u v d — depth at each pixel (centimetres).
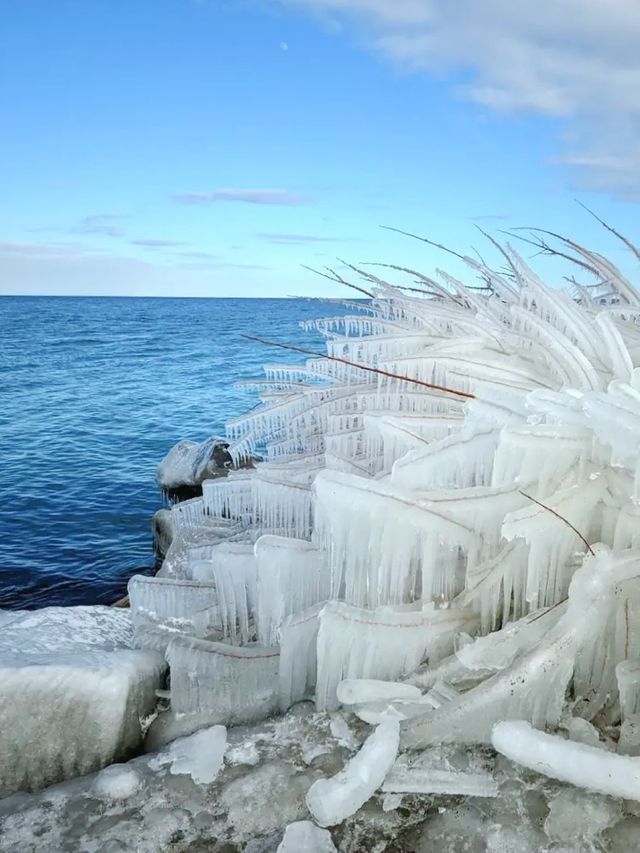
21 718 215
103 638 269
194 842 174
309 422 431
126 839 176
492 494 218
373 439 327
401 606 226
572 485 217
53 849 174
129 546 845
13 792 217
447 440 246
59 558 813
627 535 204
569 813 165
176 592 285
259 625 251
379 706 209
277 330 5028
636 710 185
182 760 203
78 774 219
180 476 786
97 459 1295
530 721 192
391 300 479
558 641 188
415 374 354
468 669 211
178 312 9300
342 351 444
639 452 191
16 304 13488
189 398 2003
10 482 1138
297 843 167
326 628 210
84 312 9400
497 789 177
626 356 268
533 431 209
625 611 196
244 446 457
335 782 178
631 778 161
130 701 224
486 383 303
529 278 346
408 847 165
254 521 367
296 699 235
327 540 235
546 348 315
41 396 2103
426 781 181
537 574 209
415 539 221
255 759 201
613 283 393
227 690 231
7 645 246
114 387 2256
